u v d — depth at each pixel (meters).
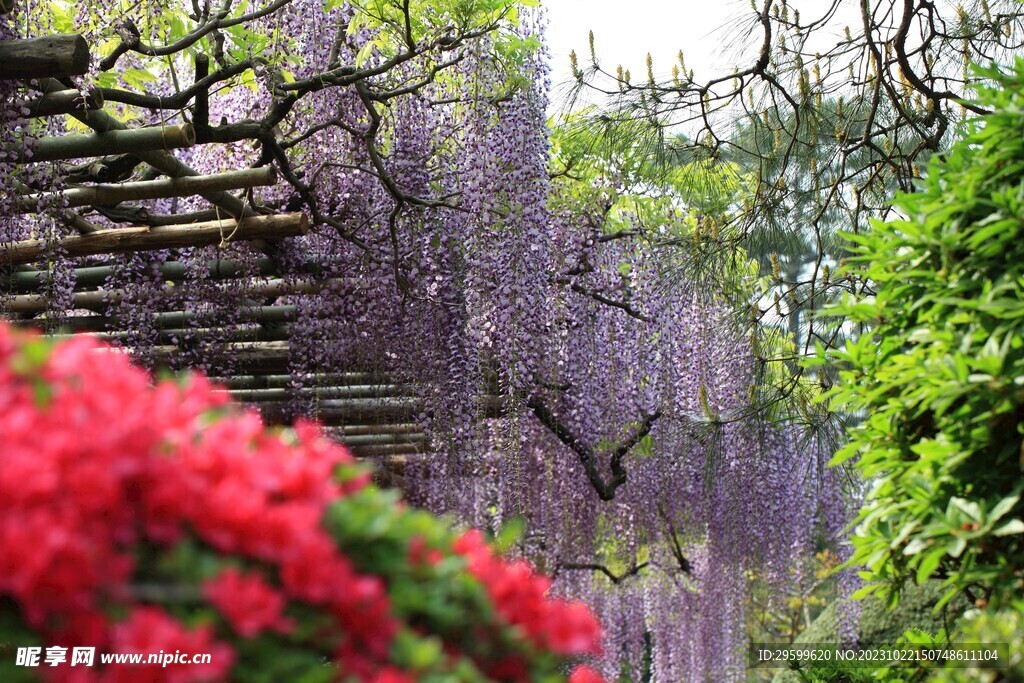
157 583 1.23
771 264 4.50
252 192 4.47
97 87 3.39
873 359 2.22
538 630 1.54
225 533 1.24
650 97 4.23
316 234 4.93
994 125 2.01
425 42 4.25
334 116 4.48
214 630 1.22
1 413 1.29
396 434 5.92
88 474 1.18
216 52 3.96
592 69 4.28
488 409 5.22
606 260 5.39
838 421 4.66
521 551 5.16
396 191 4.40
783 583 7.03
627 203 5.45
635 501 6.09
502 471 5.16
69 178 3.85
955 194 2.05
